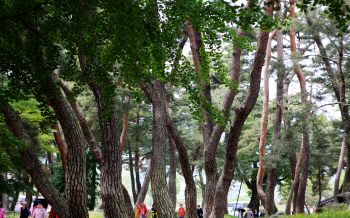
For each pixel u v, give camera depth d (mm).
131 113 28391
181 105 30125
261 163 20484
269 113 31188
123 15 4516
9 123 7953
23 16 5199
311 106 21469
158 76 6812
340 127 20656
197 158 33250
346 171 21406
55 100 7383
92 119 23266
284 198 42875
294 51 22531
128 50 4883
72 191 7395
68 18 5426
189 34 11711
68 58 6488
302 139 23688
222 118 7070
